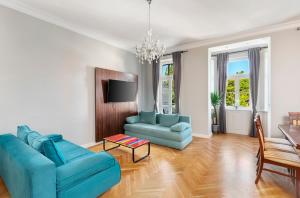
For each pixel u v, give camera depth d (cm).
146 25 337
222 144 388
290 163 192
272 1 252
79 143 361
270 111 354
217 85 526
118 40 422
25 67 275
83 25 336
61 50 327
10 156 171
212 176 238
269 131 356
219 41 420
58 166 166
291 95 333
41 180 137
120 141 312
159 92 566
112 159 202
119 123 459
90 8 272
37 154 160
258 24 334
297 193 184
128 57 502
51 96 311
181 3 256
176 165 275
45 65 301
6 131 255
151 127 406
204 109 452
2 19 251
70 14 292
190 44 458
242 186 212
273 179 228
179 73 489
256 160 293
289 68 334
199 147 366
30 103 282
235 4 260
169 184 218
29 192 132
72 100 347
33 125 285
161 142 375
